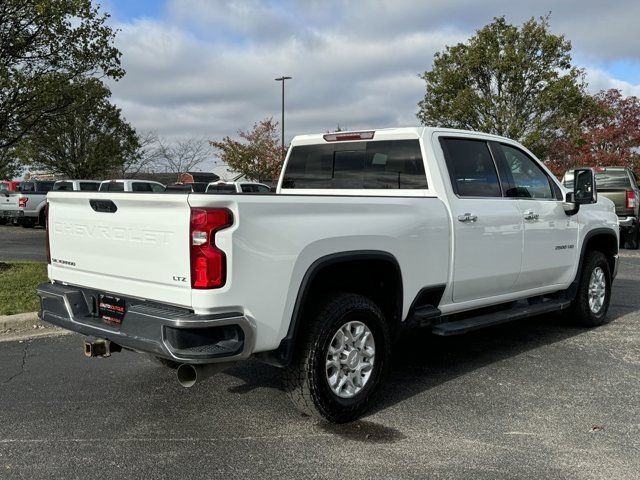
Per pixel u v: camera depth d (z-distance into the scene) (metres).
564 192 6.33
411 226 4.52
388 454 3.66
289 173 6.13
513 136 22.39
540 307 5.97
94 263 4.10
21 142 9.96
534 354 5.85
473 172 5.33
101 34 9.09
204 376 3.57
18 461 3.55
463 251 5.00
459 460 3.58
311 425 4.11
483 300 5.41
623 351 5.95
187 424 4.12
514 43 22.73
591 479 3.35
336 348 4.09
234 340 3.53
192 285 3.44
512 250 5.51
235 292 3.48
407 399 4.61
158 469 3.46
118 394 4.69
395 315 4.55
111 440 3.86
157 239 3.62
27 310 6.92
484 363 5.56
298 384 3.96
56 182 22.14
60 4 8.26
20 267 10.18
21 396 4.63
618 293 9.16
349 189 5.61
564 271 6.35
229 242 3.43
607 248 7.27
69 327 4.18
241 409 4.40
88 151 25.94
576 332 6.73
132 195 3.68
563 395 4.70
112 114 25.73
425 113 24.89
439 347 6.13
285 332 3.77
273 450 3.72
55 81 8.66
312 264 3.87
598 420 4.20
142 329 3.58
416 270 4.60
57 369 5.29
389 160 5.31
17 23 8.39
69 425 4.09
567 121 22.77
